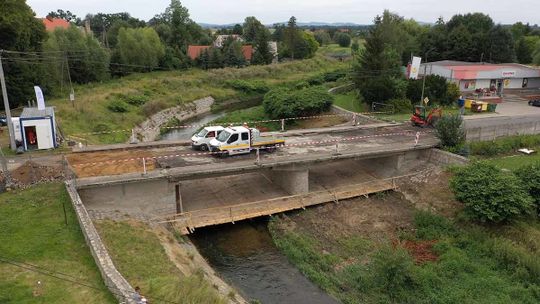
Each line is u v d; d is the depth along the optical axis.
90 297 14.34
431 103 47.16
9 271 15.78
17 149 28.06
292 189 27.94
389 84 47.53
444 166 29.67
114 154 27.92
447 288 18.50
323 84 77.19
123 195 23.25
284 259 22.00
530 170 23.50
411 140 32.78
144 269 17.27
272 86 78.56
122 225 21.44
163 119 54.69
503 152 31.77
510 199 21.48
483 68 54.69
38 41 51.59
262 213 25.64
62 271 15.91
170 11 114.56
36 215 20.08
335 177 31.52
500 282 18.72
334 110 49.50
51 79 55.94
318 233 24.25
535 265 19.08
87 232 17.86
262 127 46.84
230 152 27.56
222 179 30.36
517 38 96.00
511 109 46.56
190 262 20.16
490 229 22.55
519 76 56.72
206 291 15.09
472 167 24.27
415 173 30.06
